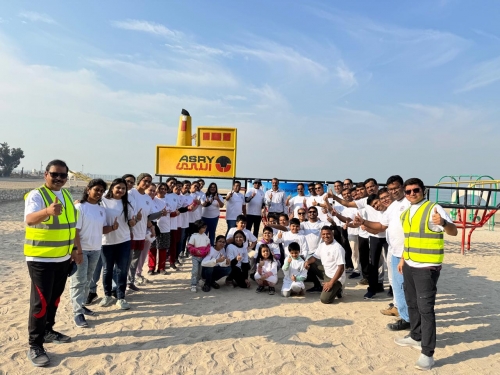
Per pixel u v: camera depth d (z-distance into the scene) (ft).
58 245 12.51
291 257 21.88
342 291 20.84
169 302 19.58
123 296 18.20
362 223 17.99
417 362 12.91
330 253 20.67
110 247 17.83
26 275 24.40
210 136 40.91
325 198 23.73
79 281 15.70
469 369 12.85
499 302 20.94
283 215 25.71
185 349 13.91
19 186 133.69
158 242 24.76
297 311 18.66
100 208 16.67
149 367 12.46
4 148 261.85
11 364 12.30
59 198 12.89
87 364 12.51
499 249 42.27
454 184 63.36
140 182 20.74
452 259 35.45
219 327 16.19
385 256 20.83
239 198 31.48
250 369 12.55
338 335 15.62
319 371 12.54
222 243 22.68
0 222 50.78
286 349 14.16
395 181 16.15
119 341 14.43
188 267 27.55
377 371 12.63
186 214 29.25
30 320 12.34
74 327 15.66
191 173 40.16
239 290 22.53
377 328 16.51
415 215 13.32
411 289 14.11
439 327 16.96
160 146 40.27
